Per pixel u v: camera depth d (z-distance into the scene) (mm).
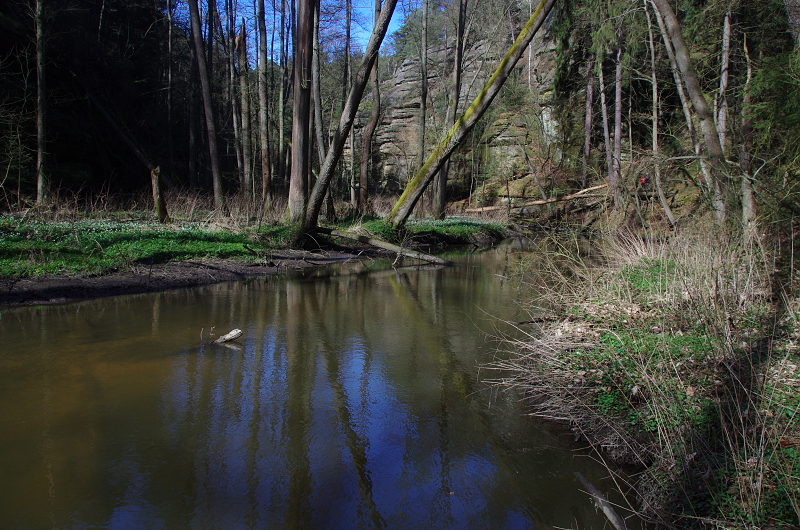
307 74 16422
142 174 24203
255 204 19422
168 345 6684
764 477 3082
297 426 4594
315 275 12758
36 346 6469
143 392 5211
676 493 3297
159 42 29719
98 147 22250
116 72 25219
